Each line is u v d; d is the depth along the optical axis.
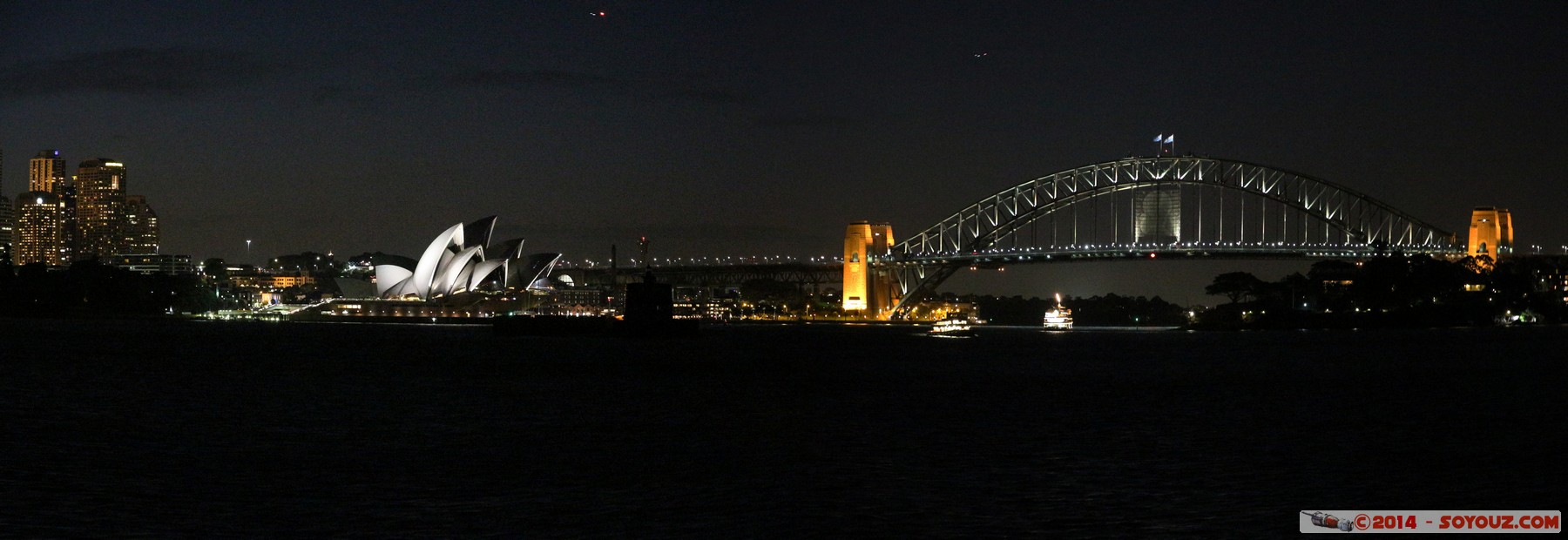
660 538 36.75
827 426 63.09
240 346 146.88
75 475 46.03
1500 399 77.88
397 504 41.09
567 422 64.50
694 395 81.06
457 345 156.38
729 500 42.09
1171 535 37.41
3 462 48.44
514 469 48.12
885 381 94.50
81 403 71.25
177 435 57.84
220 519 38.72
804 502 41.84
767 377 98.31
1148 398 80.25
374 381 90.62
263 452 52.47
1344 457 52.22
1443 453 53.31
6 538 36.06
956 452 53.38
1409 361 121.50
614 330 183.50
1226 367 114.88
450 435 58.53
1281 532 37.84
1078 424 64.38
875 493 43.50
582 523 38.56
